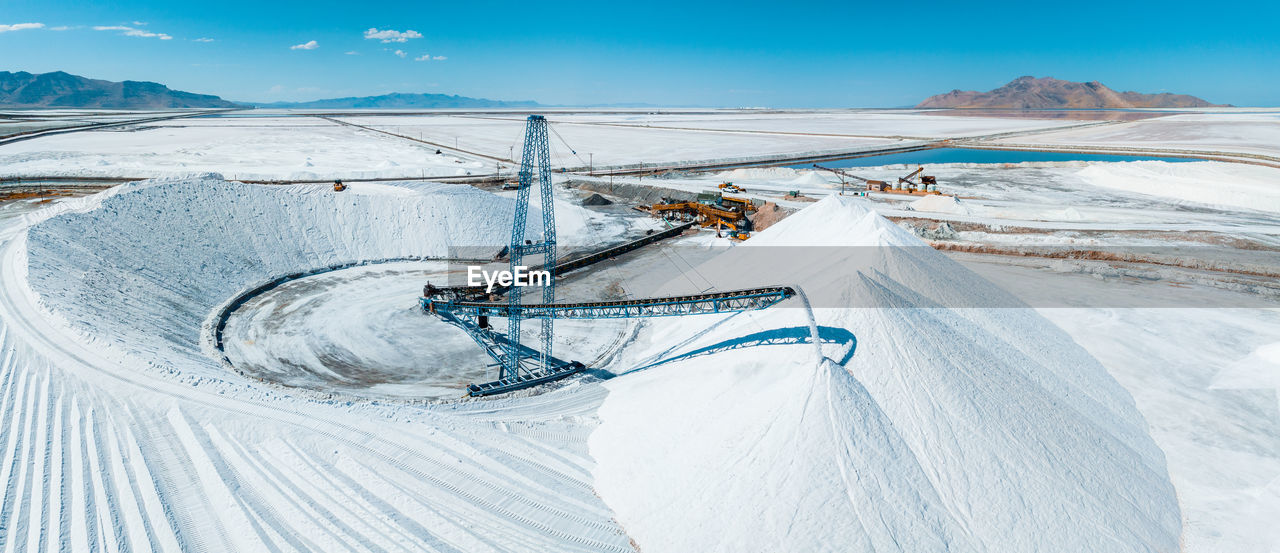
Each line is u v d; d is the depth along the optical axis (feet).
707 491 94.22
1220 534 92.89
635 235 263.49
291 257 208.23
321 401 123.24
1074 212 280.10
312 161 454.81
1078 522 91.04
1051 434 104.78
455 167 433.07
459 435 113.50
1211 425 118.52
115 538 86.79
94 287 155.74
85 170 366.22
